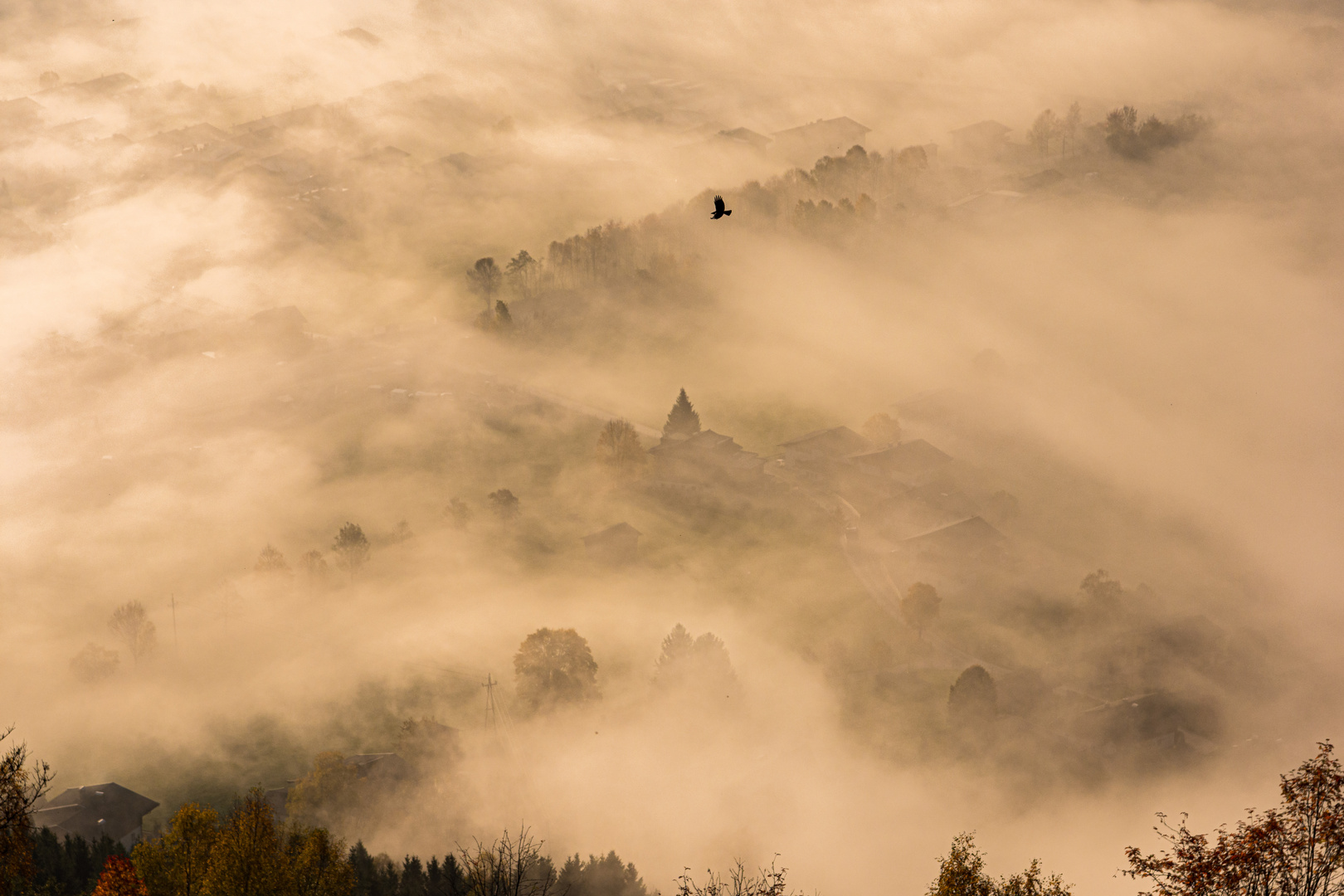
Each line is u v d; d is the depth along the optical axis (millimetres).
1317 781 74625
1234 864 72812
